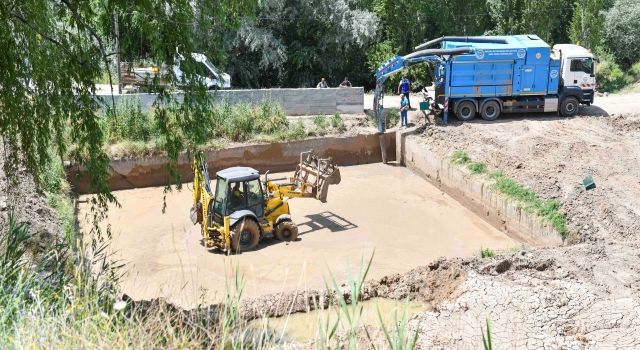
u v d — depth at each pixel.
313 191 18.67
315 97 27.50
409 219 20.19
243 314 6.05
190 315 5.18
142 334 4.56
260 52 35.19
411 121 27.38
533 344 10.12
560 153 21.98
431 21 36.84
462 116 26.17
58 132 10.15
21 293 5.23
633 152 21.83
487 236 18.94
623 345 10.06
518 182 19.72
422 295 12.90
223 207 16.70
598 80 33.34
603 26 35.31
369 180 24.34
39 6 9.51
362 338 7.86
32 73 9.72
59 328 4.64
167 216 20.08
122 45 9.80
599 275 13.03
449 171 22.41
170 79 10.02
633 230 16.34
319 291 11.95
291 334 9.80
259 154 24.98
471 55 25.20
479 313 11.27
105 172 10.29
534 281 12.68
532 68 25.48
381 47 35.72
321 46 35.78
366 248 17.66
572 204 17.94
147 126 23.81
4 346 4.33
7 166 10.47
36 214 14.77
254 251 17.02
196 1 10.06
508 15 37.34
